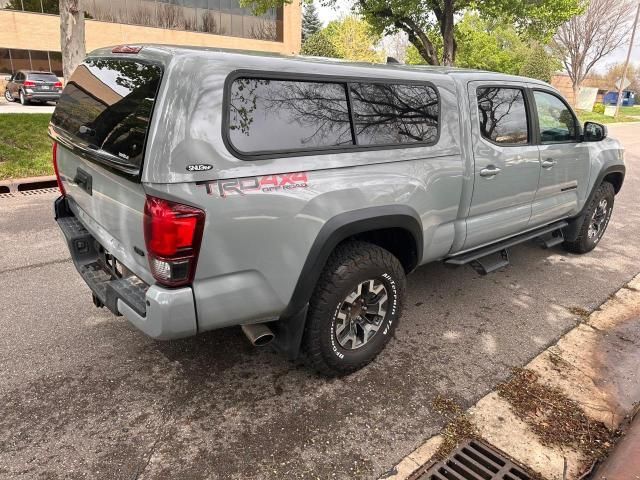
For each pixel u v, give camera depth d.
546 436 2.63
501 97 3.80
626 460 2.41
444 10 12.39
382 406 2.83
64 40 9.51
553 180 4.41
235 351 3.33
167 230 2.13
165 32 27.73
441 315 3.93
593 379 3.14
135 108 2.28
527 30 13.34
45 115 10.66
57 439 2.51
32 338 3.39
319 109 2.60
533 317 3.93
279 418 2.71
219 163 2.21
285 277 2.54
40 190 7.56
